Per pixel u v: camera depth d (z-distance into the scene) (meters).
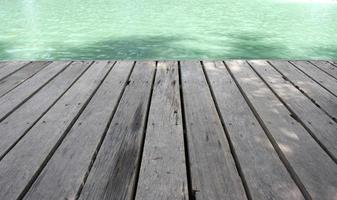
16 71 3.07
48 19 9.51
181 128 1.92
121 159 1.59
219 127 1.93
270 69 3.12
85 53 6.02
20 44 6.67
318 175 1.46
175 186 1.39
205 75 2.95
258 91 2.52
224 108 2.20
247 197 1.35
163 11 11.00
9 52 6.06
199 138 1.80
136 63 3.32
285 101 2.32
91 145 1.73
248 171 1.49
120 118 2.05
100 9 11.45
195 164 1.55
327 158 1.60
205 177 1.45
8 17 9.88
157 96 2.42
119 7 11.93
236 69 3.11
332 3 13.18
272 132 1.86
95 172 1.49
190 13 10.67
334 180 1.42
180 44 6.67
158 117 2.06
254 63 3.32
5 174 1.48
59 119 2.04
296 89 2.57
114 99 2.36
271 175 1.47
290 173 1.51
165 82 2.74
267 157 1.61
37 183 1.42
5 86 2.65
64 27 8.40
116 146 1.71
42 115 2.11
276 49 6.33
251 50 6.26
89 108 2.21
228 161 1.58
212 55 5.89
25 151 1.67
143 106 2.24
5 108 2.21
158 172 1.49
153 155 1.63
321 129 1.90
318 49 6.34
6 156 1.62
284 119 2.03
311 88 2.62
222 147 1.71
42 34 7.59
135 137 1.81
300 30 8.09
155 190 1.37
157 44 6.66
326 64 3.32
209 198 1.32
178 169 1.51
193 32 7.82
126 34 7.58
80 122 2.00
